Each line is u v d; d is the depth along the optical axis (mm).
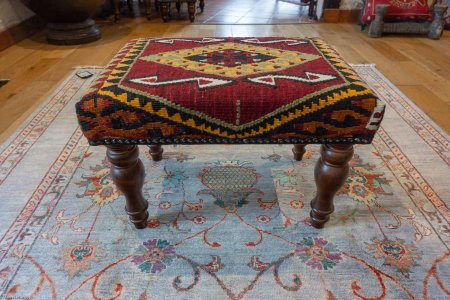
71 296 617
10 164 967
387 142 1070
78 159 998
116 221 781
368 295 616
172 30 2359
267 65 685
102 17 2715
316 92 578
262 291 626
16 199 840
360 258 687
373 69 1638
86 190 874
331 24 2535
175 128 597
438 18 2086
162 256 695
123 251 706
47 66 1705
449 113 1250
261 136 611
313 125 587
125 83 609
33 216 791
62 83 1487
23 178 914
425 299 607
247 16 2779
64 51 1933
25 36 2176
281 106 572
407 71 1639
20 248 708
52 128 1152
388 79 1538
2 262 678
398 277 646
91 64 1723
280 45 817
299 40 861
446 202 826
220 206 829
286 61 708
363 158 996
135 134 603
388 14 2119
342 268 667
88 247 713
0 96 1384
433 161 978
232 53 758
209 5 3219
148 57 739
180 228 763
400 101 1323
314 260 684
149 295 620
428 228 754
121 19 2676
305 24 2529
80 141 1086
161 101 573
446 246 708
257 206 828
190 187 892
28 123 1176
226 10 3002
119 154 628
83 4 1928
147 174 940
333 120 581
